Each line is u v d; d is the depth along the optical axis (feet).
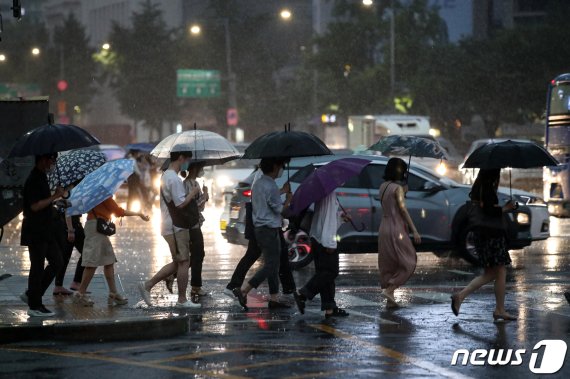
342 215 84.43
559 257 126.52
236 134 436.35
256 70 506.48
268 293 97.96
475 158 79.20
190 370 60.34
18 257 131.54
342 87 433.48
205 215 213.66
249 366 61.36
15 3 115.34
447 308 86.02
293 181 114.93
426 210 116.67
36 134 79.61
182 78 484.33
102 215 87.20
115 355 65.82
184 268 87.45
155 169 210.18
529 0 558.15
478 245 78.84
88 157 90.99
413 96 413.80
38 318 78.89
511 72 408.46
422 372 59.31
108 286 91.20
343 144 470.80
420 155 98.68
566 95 175.83
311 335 72.84
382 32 436.35
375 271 114.42
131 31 544.62
